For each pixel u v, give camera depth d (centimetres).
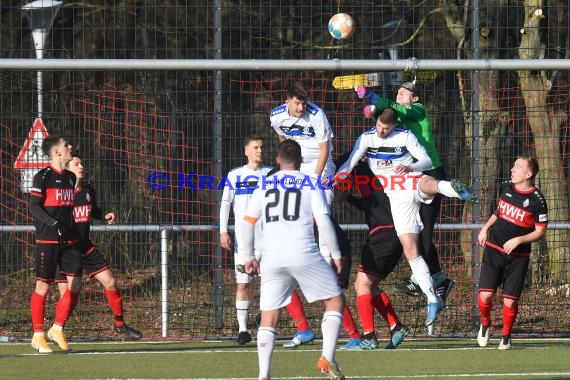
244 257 2655
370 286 3559
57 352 3559
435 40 5456
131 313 4388
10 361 3291
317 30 5469
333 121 4375
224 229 3803
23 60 3703
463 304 4334
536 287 4553
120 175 4494
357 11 5338
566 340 3931
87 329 4228
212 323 4269
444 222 4500
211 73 4878
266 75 4766
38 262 3494
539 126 4656
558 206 4625
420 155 3509
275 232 2548
